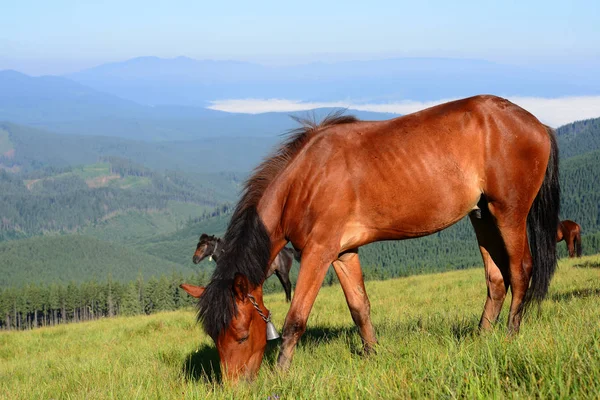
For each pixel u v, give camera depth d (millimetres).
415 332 6730
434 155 6109
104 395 5680
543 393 3516
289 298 17781
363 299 6434
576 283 13617
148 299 113875
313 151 6098
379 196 6023
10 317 129625
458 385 3826
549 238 6684
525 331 5613
